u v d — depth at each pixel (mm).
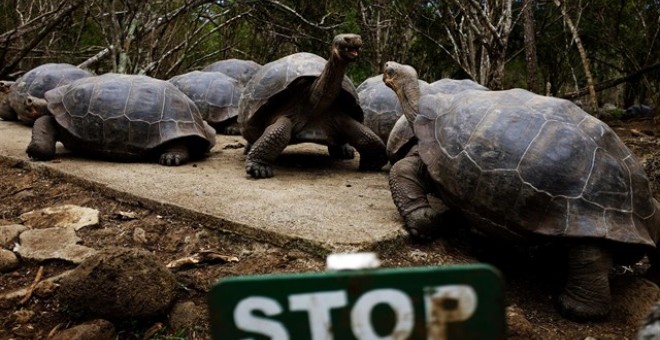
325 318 851
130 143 4496
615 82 10047
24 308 2615
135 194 3652
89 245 3172
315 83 4395
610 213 2516
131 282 2449
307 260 2885
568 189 2547
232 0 10984
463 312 851
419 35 11164
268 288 847
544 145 2625
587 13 10852
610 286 2885
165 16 9445
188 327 2512
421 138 3121
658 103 10578
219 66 8898
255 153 4348
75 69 6871
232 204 3500
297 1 11336
